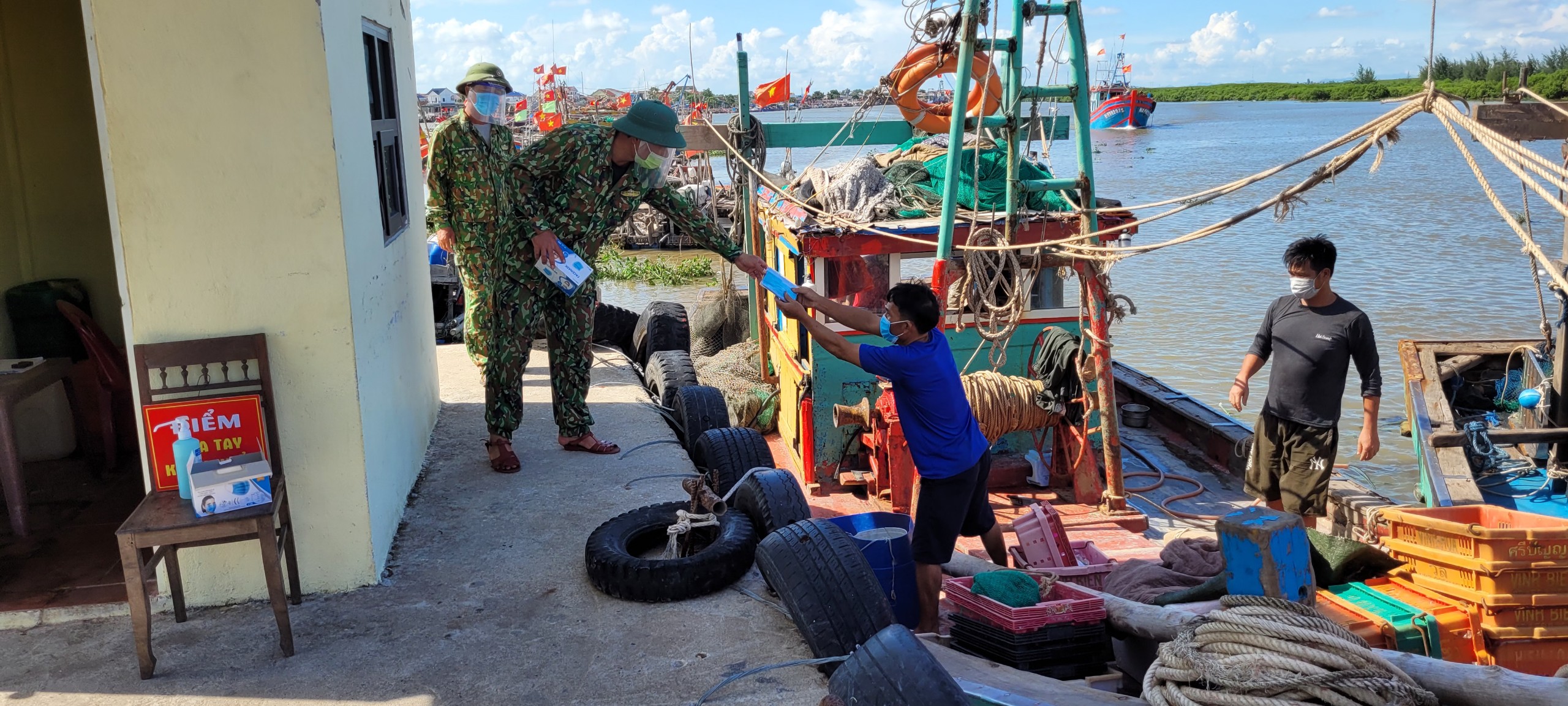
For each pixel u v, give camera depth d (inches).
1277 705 116.3
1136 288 772.0
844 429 333.4
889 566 175.0
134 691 134.9
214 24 144.6
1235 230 1088.8
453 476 218.8
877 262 331.6
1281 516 155.8
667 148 206.8
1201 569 191.3
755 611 156.9
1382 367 528.7
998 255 295.6
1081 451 307.9
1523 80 309.4
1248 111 7367.1
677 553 175.0
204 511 136.1
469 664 141.7
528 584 166.6
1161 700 124.2
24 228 218.4
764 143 434.0
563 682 137.2
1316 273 222.1
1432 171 1784.0
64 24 214.2
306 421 158.2
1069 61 276.4
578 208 208.8
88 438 211.0
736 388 405.4
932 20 289.7
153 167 145.9
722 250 205.5
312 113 149.9
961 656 153.3
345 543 163.2
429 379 248.8
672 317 404.2
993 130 348.8
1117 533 288.5
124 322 150.6
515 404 219.1
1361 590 164.6
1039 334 330.0
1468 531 156.9
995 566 199.5
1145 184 1754.4
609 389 298.0
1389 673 120.4
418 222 247.4
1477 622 156.9
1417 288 740.7
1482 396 383.9
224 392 151.3
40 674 139.1
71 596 157.2
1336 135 3639.3
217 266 150.6
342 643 147.5
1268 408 235.0
